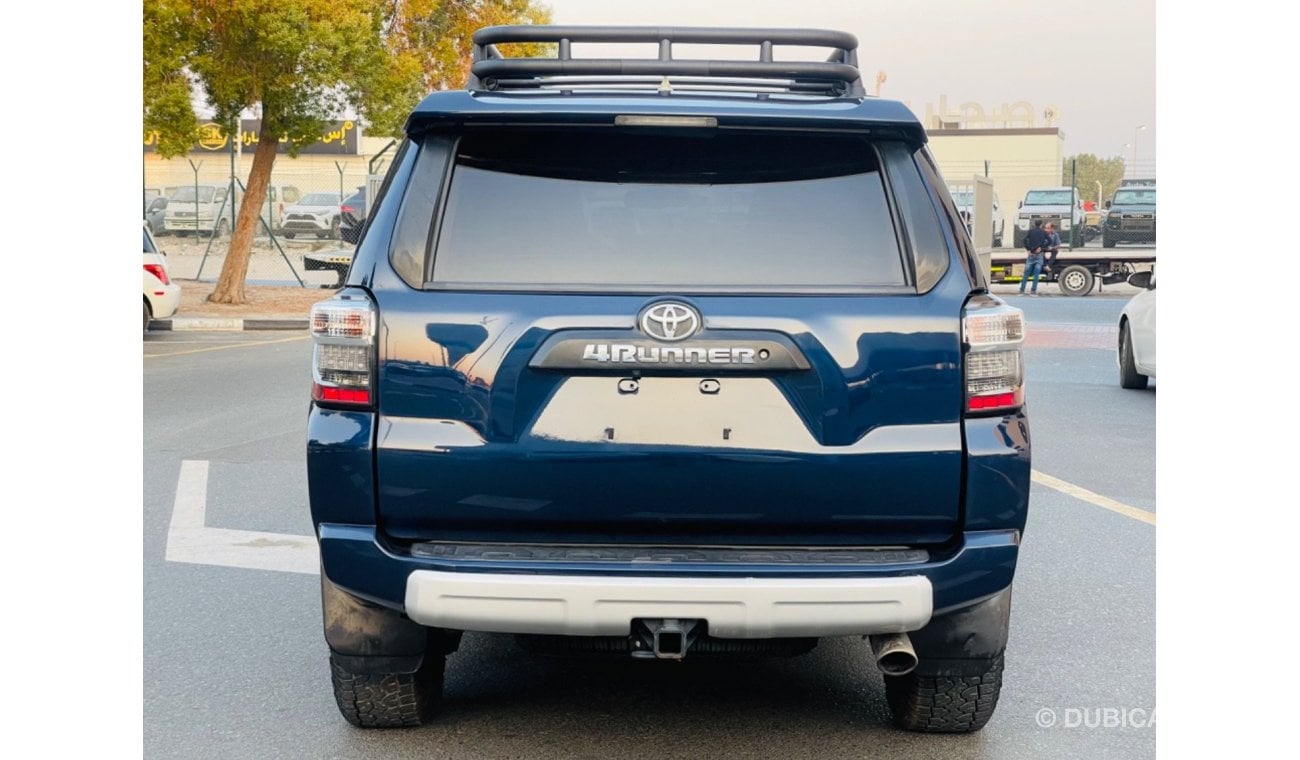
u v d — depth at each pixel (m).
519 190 3.83
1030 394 13.94
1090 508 8.13
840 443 3.71
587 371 3.70
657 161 3.83
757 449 3.69
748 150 3.85
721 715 4.59
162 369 16.08
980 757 4.22
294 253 38.72
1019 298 33.19
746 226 3.80
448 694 4.81
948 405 3.74
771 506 3.71
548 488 3.70
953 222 3.86
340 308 3.76
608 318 3.70
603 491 3.70
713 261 3.77
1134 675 5.06
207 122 27.14
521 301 3.72
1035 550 7.06
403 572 3.69
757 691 4.86
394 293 3.75
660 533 3.74
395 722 4.37
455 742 4.32
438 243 3.79
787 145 3.86
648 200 3.82
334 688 4.27
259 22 22.94
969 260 3.84
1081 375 15.98
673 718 4.56
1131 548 7.08
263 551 6.98
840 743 4.32
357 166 47.66
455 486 3.71
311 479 3.76
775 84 4.50
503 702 4.72
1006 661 5.23
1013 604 6.03
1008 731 4.46
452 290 3.75
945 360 3.74
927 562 3.69
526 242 3.79
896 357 3.72
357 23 23.72
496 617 3.59
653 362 3.68
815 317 3.71
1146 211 34.31
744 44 4.56
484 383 3.71
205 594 6.16
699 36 4.51
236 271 26.58
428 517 3.73
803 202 3.83
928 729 4.37
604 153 3.84
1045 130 60.91
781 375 3.71
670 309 3.70
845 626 3.59
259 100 24.89
